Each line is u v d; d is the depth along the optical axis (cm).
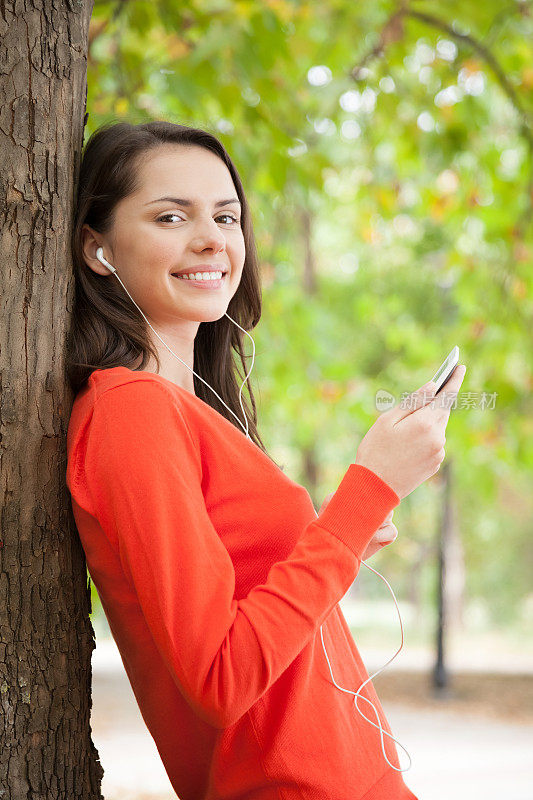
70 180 192
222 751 168
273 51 502
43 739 185
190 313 188
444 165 695
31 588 184
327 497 190
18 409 181
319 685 172
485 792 718
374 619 2727
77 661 192
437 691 1296
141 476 153
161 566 148
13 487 181
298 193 646
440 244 1298
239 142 507
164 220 186
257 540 169
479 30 610
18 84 184
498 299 771
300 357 837
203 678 145
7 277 181
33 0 186
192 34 518
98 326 190
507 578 2714
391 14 612
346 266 1683
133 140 187
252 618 149
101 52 520
